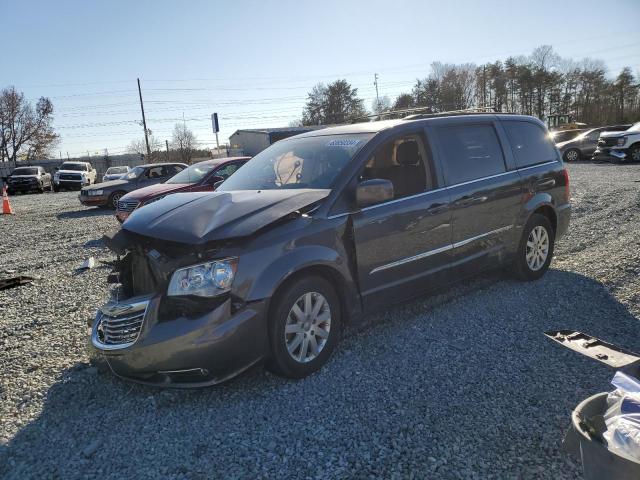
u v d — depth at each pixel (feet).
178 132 192.44
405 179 14.20
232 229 10.66
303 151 14.69
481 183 15.55
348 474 8.23
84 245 30.83
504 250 16.51
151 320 10.34
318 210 11.92
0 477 8.57
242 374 10.75
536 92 232.12
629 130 65.57
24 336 15.06
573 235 24.73
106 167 175.11
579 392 10.35
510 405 10.01
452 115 15.83
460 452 8.65
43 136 216.74
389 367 11.86
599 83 228.84
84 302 18.30
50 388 11.66
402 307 15.76
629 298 15.46
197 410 10.41
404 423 9.57
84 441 9.51
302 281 11.30
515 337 13.17
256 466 8.55
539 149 18.33
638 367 7.67
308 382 11.34
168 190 33.42
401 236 13.30
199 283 10.23
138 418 10.22
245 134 172.55
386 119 17.29
